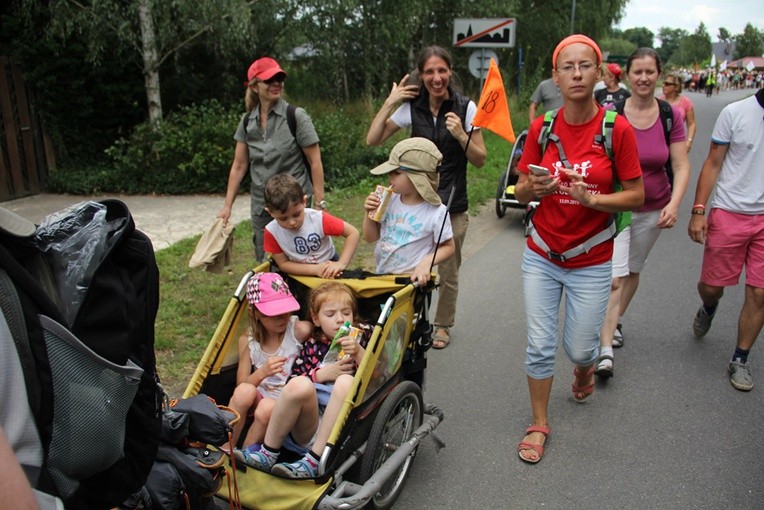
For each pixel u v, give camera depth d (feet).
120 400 5.73
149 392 6.43
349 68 55.77
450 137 15.16
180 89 43.24
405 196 12.69
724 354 16.78
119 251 6.28
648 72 14.51
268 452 9.71
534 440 12.53
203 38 41.24
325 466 9.25
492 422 13.73
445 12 64.28
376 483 9.73
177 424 7.77
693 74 229.04
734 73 262.06
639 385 15.19
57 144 37.76
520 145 30.66
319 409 10.44
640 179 11.21
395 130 15.94
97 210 6.16
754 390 14.97
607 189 11.41
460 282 22.29
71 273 5.81
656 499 11.23
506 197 29.43
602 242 11.80
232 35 36.88
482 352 16.93
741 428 13.42
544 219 12.04
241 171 16.60
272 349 11.12
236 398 10.52
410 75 15.35
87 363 5.41
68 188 36.63
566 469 12.11
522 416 13.96
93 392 5.45
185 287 20.36
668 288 21.50
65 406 5.27
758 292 14.66
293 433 10.12
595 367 14.46
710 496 11.28
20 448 4.69
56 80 36.63
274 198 11.87
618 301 15.40
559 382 15.40
